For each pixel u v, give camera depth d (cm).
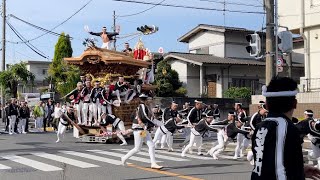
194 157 1447
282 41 1217
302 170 358
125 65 2028
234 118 1384
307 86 2075
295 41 3709
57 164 1237
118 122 1894
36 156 1419
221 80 3550
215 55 3781
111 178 1011
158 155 1495
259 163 368
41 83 5728
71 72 3762
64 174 1063
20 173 1080
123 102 1995
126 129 1992
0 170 1127
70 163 1258
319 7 2019
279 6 2162
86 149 1664
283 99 375
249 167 1205
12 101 2544
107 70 2016
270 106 383
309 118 1027
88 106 1988
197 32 3944
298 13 2097
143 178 1011
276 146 359
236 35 3759
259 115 1259
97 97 1950
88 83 2002
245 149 1540
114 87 1962
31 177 1024
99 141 1928
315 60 2086
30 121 3369
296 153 356
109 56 1984
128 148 1711
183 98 2925
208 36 3872
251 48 1245
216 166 1223
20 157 1388
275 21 1245
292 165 355
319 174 390
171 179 998
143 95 1171
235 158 1398
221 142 1396
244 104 3111
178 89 3428
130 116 2034
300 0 2086
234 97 3244
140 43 2283
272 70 1223
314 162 1097
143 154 1509
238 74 3644
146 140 1183
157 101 2884
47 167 1180
